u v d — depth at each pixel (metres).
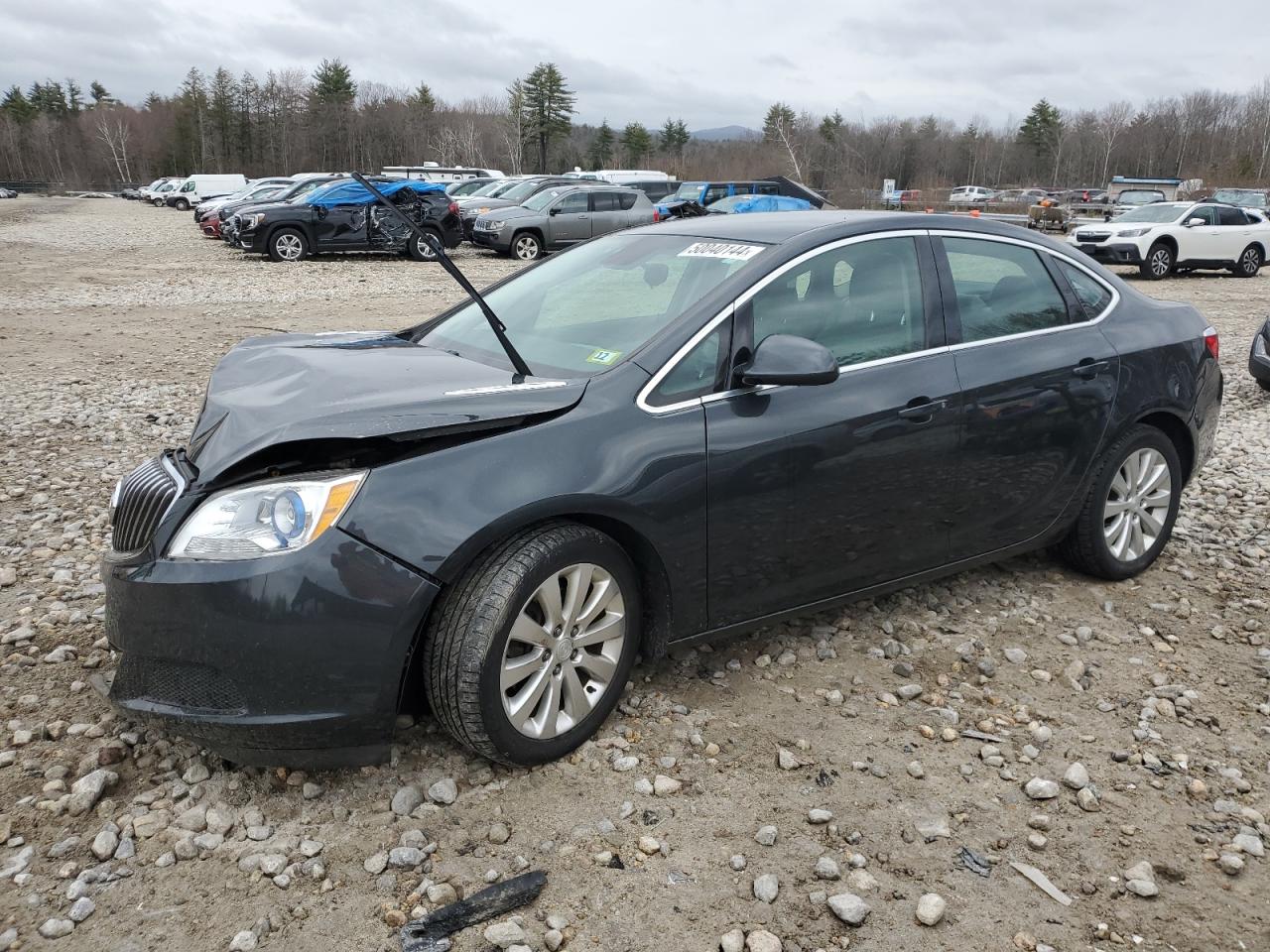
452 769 2.98
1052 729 3.32
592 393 3.02
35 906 2.42
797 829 2.77
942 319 3.75
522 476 2.78
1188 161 106.25
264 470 2.71
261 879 2.53
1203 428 4.65
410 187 21.77
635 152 116.62
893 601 4.27
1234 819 2.87
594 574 2.98
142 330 11.89
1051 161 112.75
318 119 117.31
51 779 2.90
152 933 2.35
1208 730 3.34
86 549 4.78
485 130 114.88
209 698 2.62
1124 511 4.44
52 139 128.50
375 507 2.63
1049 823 2.82
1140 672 3.72
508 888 2.48
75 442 6.77
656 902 2.48
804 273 3.46
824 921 2.43
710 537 3.17
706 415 3.13
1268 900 2.54
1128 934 2.42
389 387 3.01
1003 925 2.43
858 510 3.49
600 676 3.08
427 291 16.22
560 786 2.92
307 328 12.03
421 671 2.88
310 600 2.55
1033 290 4.10
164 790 2.87
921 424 3.56
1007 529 4.01
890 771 3.06
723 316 3.25
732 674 3.60
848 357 3.48
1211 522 5.45
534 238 22.62
